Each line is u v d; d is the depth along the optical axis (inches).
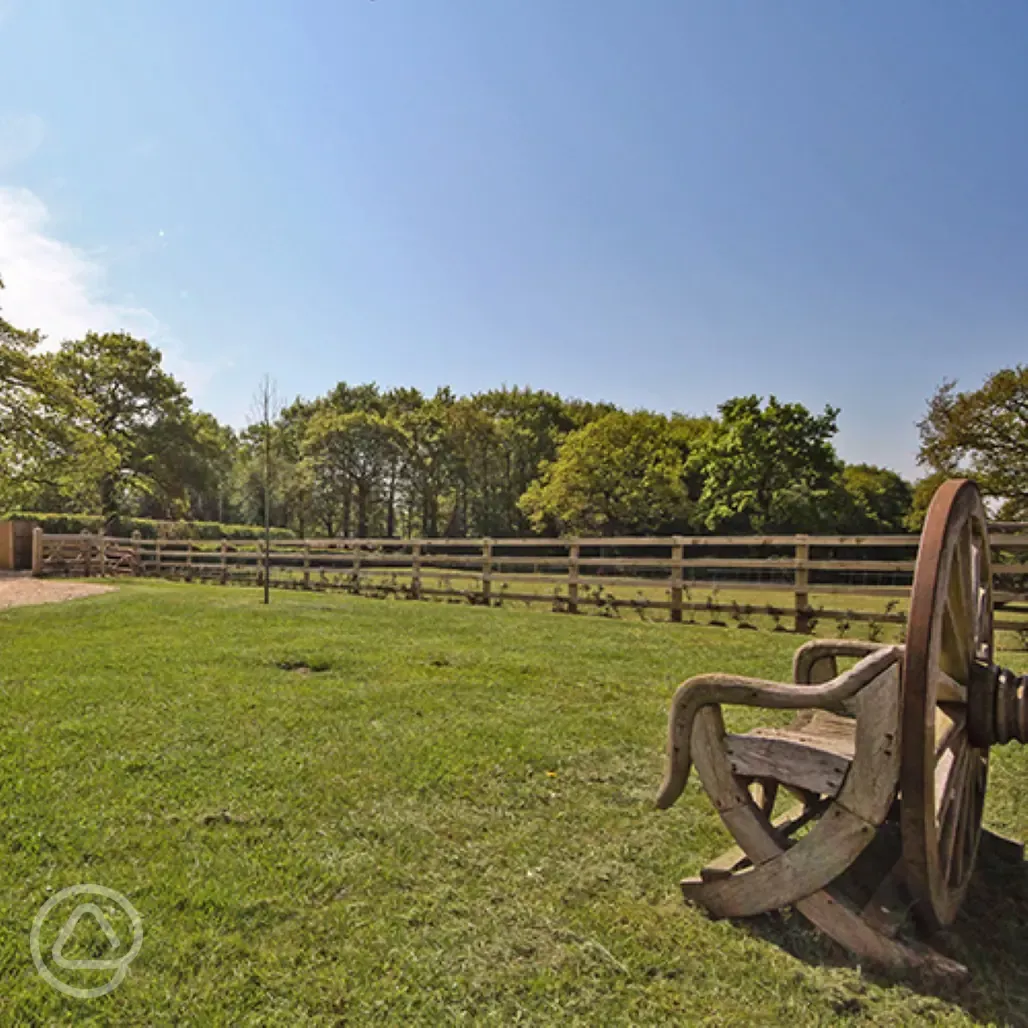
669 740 86.7
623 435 1277.1
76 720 148.8
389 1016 65.1
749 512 1179.9
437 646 248.5
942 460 921.5
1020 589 274.8
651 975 72.1
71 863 90.6
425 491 1519.4
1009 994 70.2
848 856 75.5
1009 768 135.9
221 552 611.5
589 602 368.8
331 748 136.3
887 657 74.1
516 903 84.7
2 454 768.3
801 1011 66.7
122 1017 64.4
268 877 88.5
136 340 1205.1
